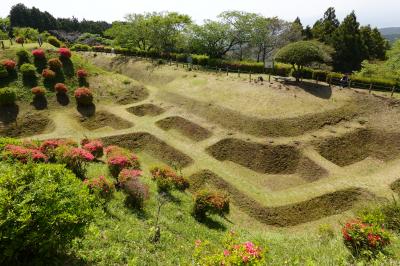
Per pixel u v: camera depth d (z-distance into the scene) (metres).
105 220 12.48
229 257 7.80
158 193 19.17
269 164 26.89
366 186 22.91
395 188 22.70
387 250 9.87
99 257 9.33
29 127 32.31
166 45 67.25
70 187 8.55
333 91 36.09
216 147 29.17
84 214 8.31
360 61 65.94
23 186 7.54
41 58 41.09
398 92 35.88
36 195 7.54
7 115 32.81
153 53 64.38
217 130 31.67
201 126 32.56
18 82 37.00
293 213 21.19
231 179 24.66
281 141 28.61
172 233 13.44
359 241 10.30
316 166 25.61
